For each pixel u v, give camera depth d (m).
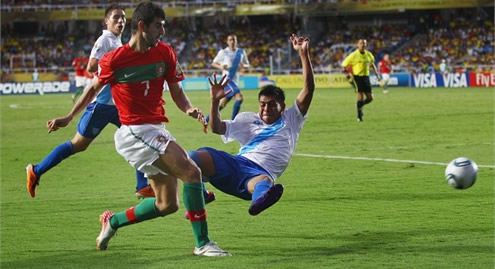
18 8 156.88
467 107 75.75
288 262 17.94
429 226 22.03
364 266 17.38
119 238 21.19
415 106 78.69
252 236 21.16
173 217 24.20
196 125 63.41
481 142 45.38
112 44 28.47
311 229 21.97
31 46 161.00
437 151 41.34
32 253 19.56
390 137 49.53
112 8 28.59
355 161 37.97
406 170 34.41
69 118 19.47
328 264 17.62
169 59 18.72
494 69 130.00
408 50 142.00
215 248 18.80
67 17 156.50
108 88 26.33
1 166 40.16
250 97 104.19
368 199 27.02
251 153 20.81
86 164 39.53
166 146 18.39
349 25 154.75
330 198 27.42
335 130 55.16
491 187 28.97
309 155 40.88
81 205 27.25
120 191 30.44
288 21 160.75
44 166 25.61
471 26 144.00
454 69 132.50
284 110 21.28
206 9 153.50
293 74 139.62
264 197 18.14
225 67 59.84
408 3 139.75
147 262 18.20
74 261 18.53
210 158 20.22
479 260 17.78
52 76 146.12
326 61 145.25
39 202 28.06
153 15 17.89
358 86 62.47
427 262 17.66
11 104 101.81
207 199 22.75
